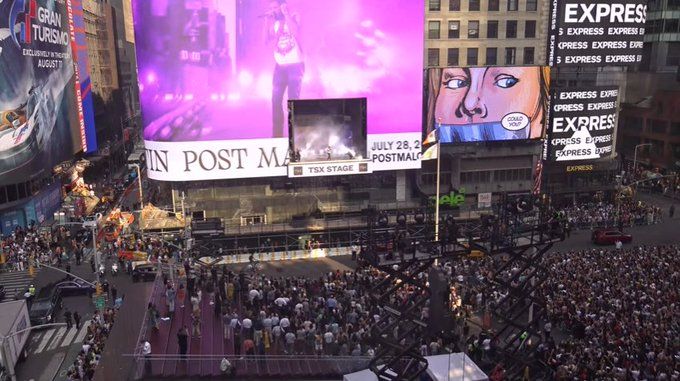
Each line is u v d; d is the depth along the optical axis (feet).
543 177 224.74
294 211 198.29
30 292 140.56
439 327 52.90
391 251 58.34
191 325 102.89
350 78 191.52
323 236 191.31
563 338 106.11
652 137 282.77
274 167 191.93
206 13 178.19
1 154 187.52
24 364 112.16
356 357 87.76
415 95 197.16
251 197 195.31
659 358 82.58
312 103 196.65
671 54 290.56
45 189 221.66
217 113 184.75
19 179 195.83
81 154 282.36
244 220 196.03
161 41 177.88
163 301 113.09
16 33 190.90
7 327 105.60
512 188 215.51
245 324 94.68
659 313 100.94
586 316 102.99
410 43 193.06
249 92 185.47
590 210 206.28
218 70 182.09
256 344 92.99
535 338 101.40
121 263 160.97
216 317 105.81
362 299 110.22
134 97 469.16
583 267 129.39
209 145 186.29
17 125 192.65
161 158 185.88
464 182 211.20
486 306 106.01
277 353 92.63
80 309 137.90
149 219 182.80
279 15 183.11
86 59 274.57
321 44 187.42
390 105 196.13
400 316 61.36
